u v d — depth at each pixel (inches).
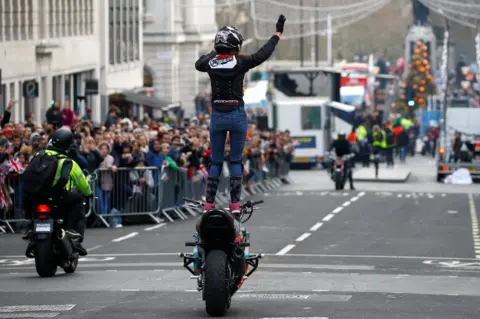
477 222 2908.5
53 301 1392.7
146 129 3545.8
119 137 2800.2
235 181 1305.4
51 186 1643.7
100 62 5797.2
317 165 6063.0
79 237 1676.9
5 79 4227.4
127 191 2731.3
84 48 5378.9
